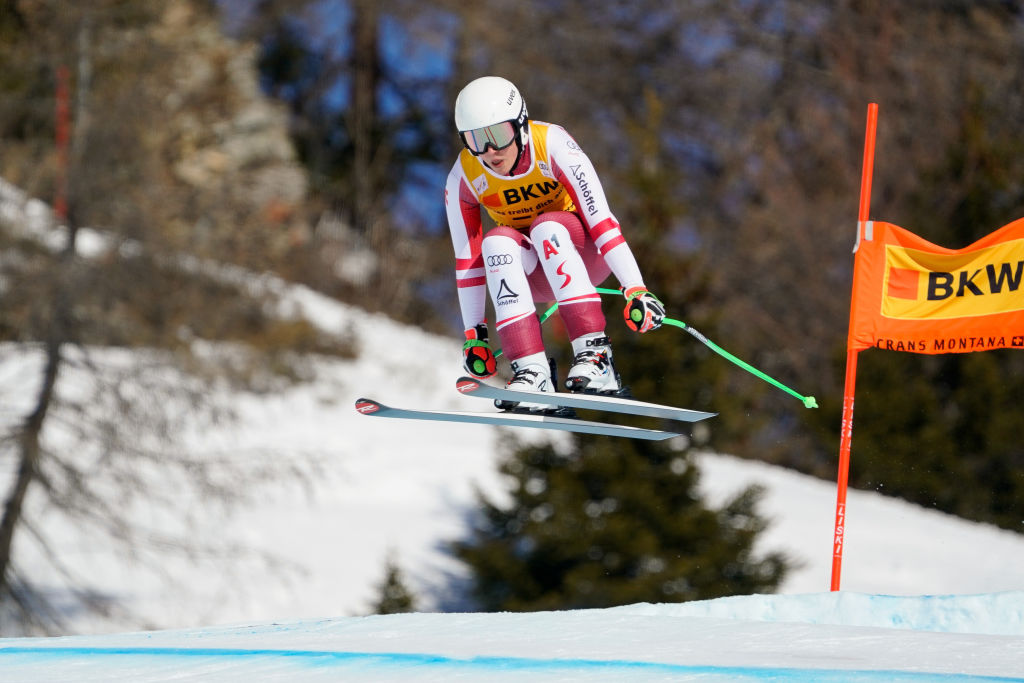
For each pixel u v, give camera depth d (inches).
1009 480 2536.9
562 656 611.5
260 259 2507.4
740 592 1807.3
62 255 2155.5
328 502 2417.6
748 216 3764.8
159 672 617.9
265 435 2630.4
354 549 2215.8
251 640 700.7
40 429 2030.0
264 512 2356.1
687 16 4345.5
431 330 4158.5
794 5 4220.0
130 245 2212.1
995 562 2228.1
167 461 2116.1
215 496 2121.1
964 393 2576.3
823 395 2987.2
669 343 1915.6
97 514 2106.3
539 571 1831.9
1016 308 1066.1
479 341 818.2
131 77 2300.7
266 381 2827.3
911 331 1101.7
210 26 2728.8
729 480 2529.5
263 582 2105.1
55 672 627.8
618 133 4266.7
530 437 1991.9
